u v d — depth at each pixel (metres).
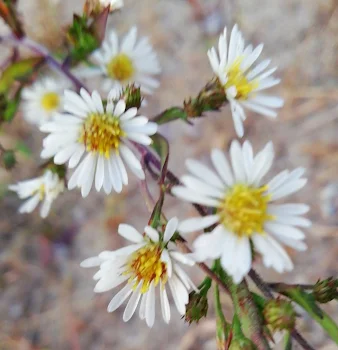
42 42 0.14
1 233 0.15
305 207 0.06
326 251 0.14
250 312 0.06
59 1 0.15
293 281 0.14
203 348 0.14
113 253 0.06
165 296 0.06
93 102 0.07
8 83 0.09
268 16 0.16
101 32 0.08
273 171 0.15
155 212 0.06
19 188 0.09
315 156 0.15
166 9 0.16
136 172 0.07
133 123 0.07
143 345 0.14
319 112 0.15
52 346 0.14
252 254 0.05
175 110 0.07
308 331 0.13
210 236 0.05
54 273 0.15
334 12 0.15
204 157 0.15
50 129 0.07
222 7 0.16
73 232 0.15
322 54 0.15
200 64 0.16
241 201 0.05
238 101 0.07
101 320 0.14
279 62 0.15
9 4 0.09
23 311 0.14
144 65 0.10
